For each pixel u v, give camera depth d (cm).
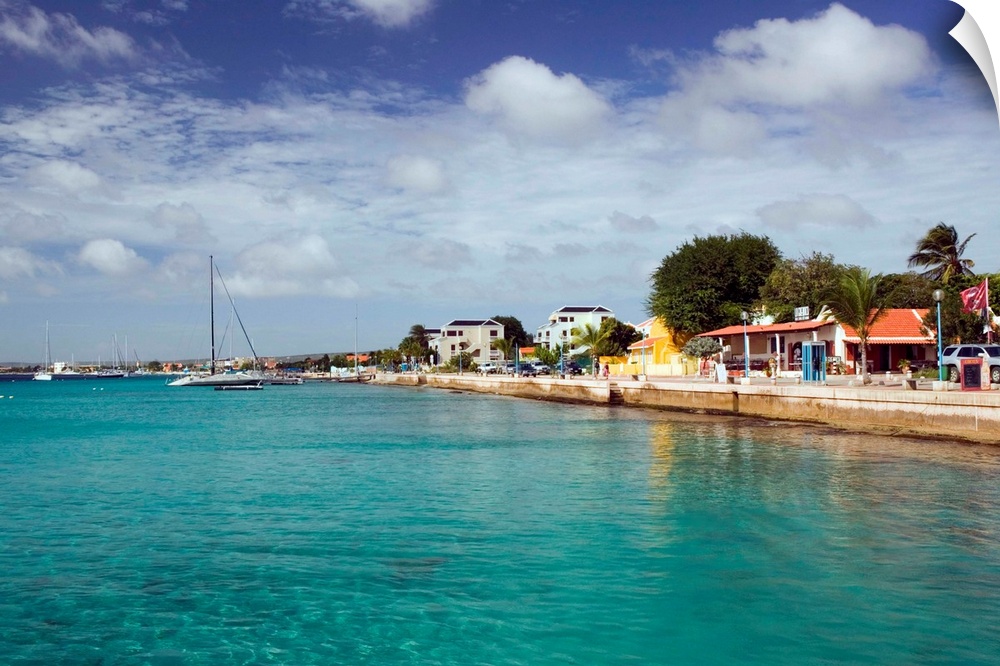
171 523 1809
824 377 4422
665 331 8625
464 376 11412
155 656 1013
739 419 4222
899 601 1152
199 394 12494
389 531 1666
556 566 1366
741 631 1048
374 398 9588
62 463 3039
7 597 1259
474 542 1552
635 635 1044
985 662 938
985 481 2112
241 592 1264
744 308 8019
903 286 6956
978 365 3097
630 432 3819
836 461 2544
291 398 10225
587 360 10188
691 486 2138
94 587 1307
